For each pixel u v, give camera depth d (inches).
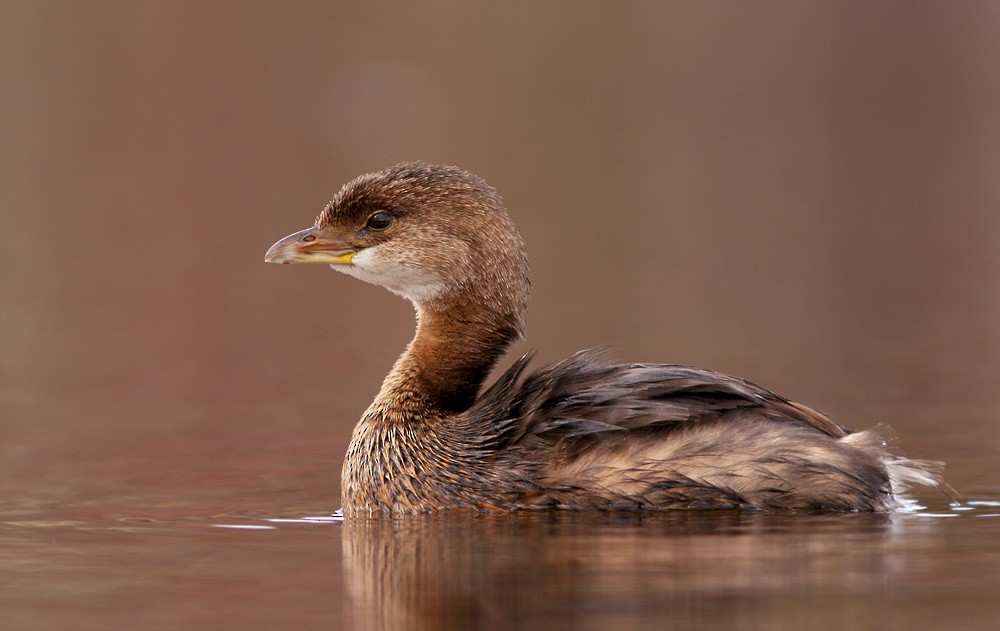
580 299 856.9
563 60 2000.5
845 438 381.1
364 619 283.9
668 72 2122.3
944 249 1034.7
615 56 2074.3
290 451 502.0
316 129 1654.8
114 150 1504.7
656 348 694.5
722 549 331.9
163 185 1326.3
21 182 1338.6
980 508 380.2
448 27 1945.1
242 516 397.4
